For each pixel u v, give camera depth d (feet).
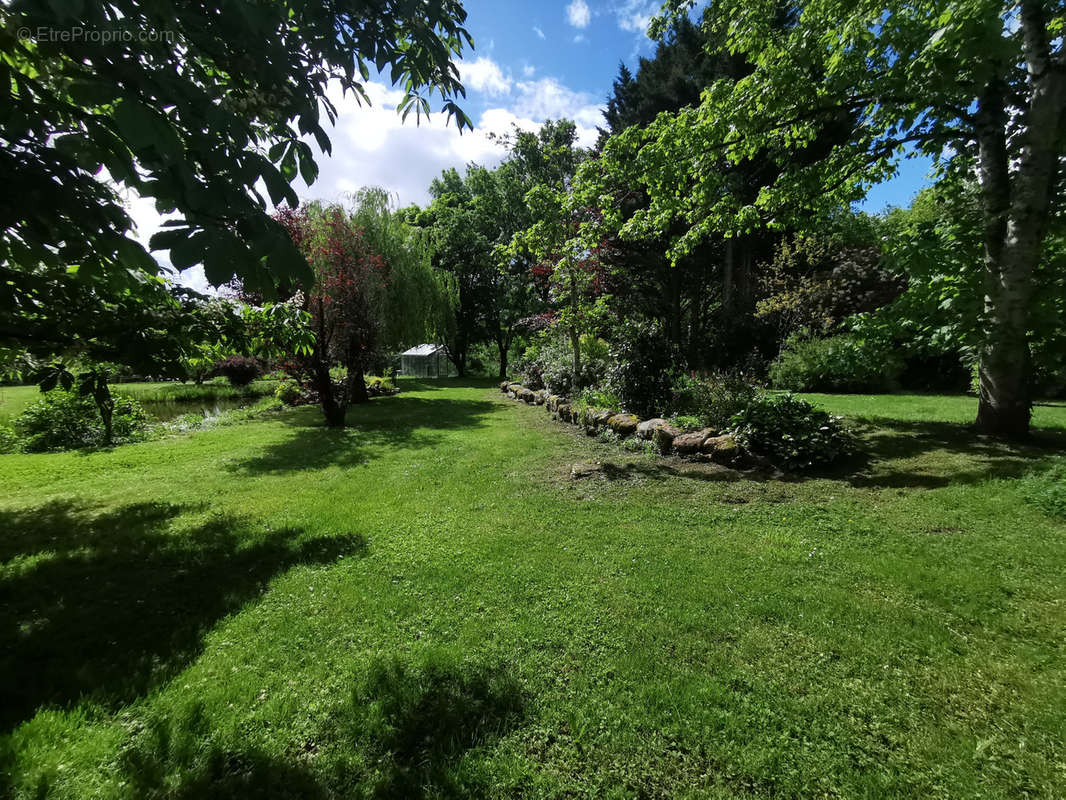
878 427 22.25
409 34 7.09
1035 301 17.69
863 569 9.75
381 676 6.89
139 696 6.57
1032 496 12.46
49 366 12.62
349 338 32.45
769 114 20.80
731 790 5.10
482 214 86.33
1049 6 15.71
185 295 14.17
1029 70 16.22
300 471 19.53
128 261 5.31
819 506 13.39
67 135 4.20
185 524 13.43
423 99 8.31
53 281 10.42
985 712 6.00
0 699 6.48
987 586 8.87
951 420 23.13
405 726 5.99
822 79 22.16
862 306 44.21
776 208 23.94
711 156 23.00
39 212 4.93
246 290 4.30
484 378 85.40
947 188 22.36
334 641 7.82
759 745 5.64
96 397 13.33
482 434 26.71
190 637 8.01
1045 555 9.91
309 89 5.87
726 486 15.47
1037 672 6.68
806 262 47.98
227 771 5.35
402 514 13.99
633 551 11.04
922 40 16.81
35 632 8.18
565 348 37.93
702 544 11.34
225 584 9.89
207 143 4.25
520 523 13.03
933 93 16.70
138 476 18.97
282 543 11.99
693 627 8.01
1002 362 18.57
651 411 24.08
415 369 113.39
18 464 21.02
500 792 5.11
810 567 9.97
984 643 7.34
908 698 6.28
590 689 6.62
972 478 14.44
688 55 52.13
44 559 11.12
